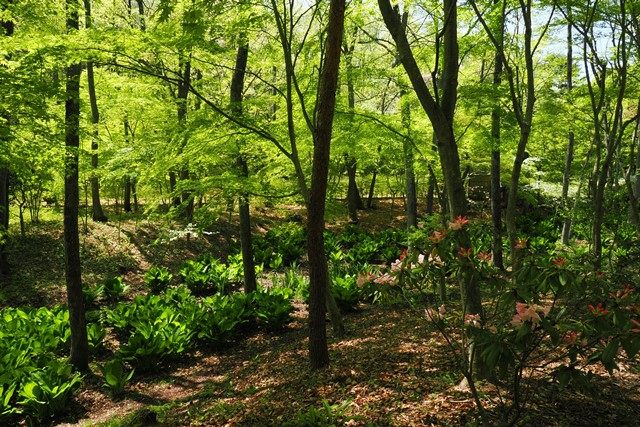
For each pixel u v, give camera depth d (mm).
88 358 7691
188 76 11312
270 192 8414
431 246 2938
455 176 4504
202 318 9055
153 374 7797
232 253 17078
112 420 5707
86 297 11625
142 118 14156
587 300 2689
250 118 7328
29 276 13141
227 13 7031
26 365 6789
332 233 19797
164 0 4039
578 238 17250
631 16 6934
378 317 9281
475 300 4059
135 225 17375
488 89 7762
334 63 5219
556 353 5199
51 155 6766
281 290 11023
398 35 4535
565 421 3672
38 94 6016
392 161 9812
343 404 4355
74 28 6336
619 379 4664
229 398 5879
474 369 4488
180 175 11875
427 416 3900
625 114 14930
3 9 7223
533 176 17938
